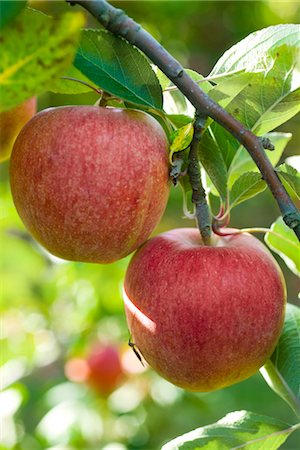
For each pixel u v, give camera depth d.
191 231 0.61
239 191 0.59
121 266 1.03
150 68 0.55
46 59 0.46
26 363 1.08
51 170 0.54
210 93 0.56
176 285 0.56
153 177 0.55
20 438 1.00
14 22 0.45
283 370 0.60
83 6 0.54
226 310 0.56
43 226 0.55
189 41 1.40
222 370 0.57
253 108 0.57
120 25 0.54
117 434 1.08
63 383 1.11
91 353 1.10
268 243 0.64
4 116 0.59
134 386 1.10
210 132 0.59
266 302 0.57
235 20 1.40
